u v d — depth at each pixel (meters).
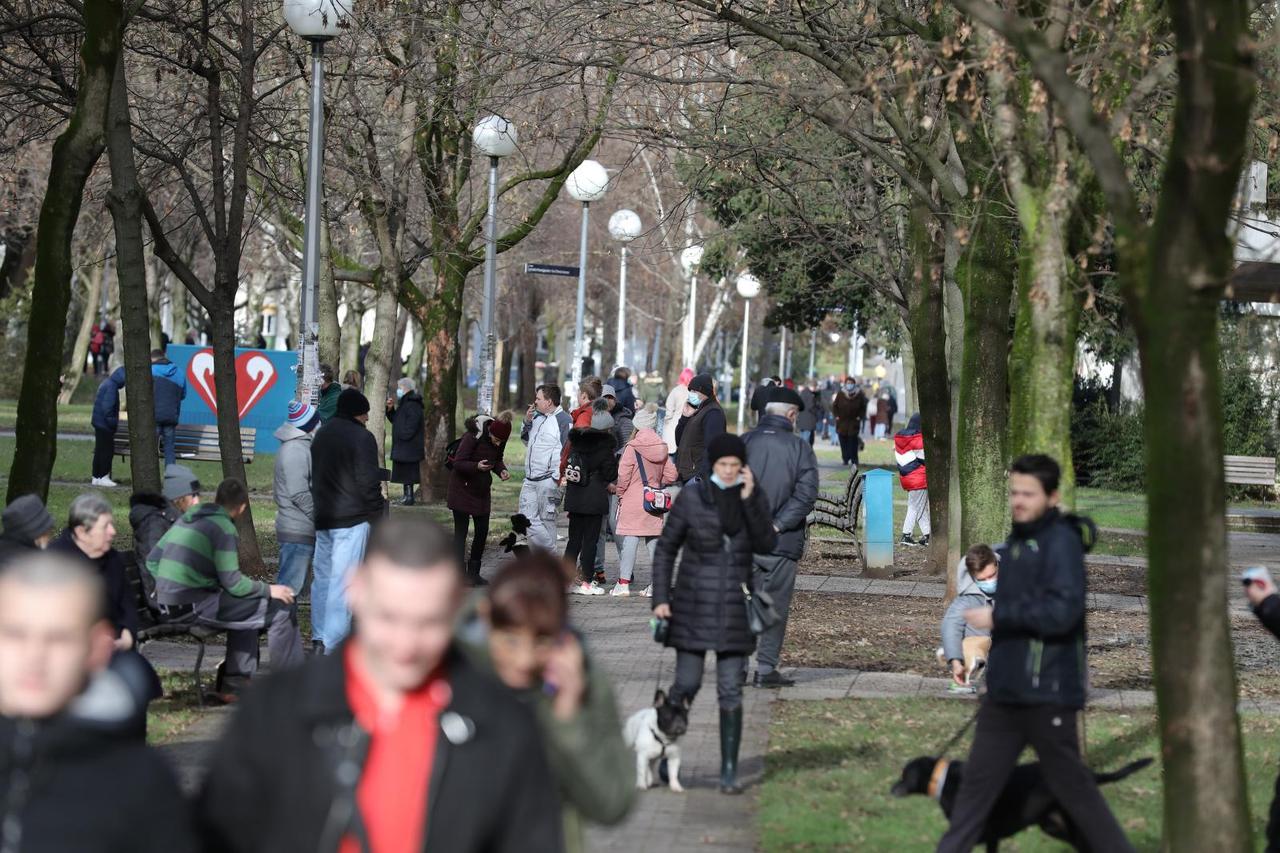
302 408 25.75
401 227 43.78
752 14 27.89
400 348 94.12
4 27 28.86
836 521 36.31
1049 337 15.75
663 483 29.09
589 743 6.92
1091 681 21.78
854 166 36.25
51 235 22.30
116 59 22.58
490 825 5.84
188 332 105.06
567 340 152.75
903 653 23.48
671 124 32.28
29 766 5.98
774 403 20.50
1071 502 15.80
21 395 22.38
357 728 5.82
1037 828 13.72
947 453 33.38
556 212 93.75
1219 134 10.25
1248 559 40.72
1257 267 34.97
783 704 19.27
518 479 57.72
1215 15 10.20
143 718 8.10
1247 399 60.16
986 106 21.88
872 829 13.40
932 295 33.22
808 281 61.31
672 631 14.81
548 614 6.86
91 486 44.84
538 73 28.64
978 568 19.27
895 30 26.33
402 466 45.72
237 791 5.84
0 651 6.05
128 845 5.96
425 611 5.68
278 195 37.03
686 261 65.69
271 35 29.66
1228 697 10.49
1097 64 16.67
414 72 33.09
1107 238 18.34
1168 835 10.64
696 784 15.07
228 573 18.31
